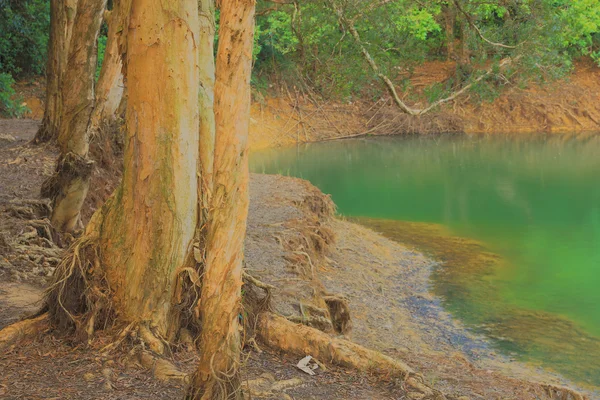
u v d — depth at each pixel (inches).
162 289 251.9
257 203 576.1
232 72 165.3
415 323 434.0
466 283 511.8
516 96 1462.8
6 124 834.8
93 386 221.6
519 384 296.4
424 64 1466.5
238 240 174.1
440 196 829.8
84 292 253.1
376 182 924.6
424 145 1291.8
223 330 177.6
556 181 920.3
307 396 239.5
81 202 421.1
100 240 259.3
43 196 446.6
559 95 1473.9
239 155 169.6
